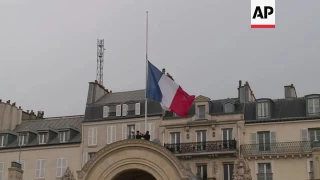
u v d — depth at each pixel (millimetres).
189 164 47469
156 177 32344
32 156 51969
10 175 37219
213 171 46625
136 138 34406
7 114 56031
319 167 32875
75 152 51125
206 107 48625
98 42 62844
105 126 51188
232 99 50125
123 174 34000
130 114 51000
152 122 49969
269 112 47500
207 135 47938
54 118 57438
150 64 36094
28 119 59500
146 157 32719
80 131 53312
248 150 46594
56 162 51188
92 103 53000
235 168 33094
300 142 45781
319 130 45750
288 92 50156
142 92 54969
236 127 47375
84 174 33094
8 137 53469
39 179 51031
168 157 32312
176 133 48812
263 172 45969
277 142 46344
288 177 45219
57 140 52406
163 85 35906
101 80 61312
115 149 33125
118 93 55844
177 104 35906
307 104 46906
